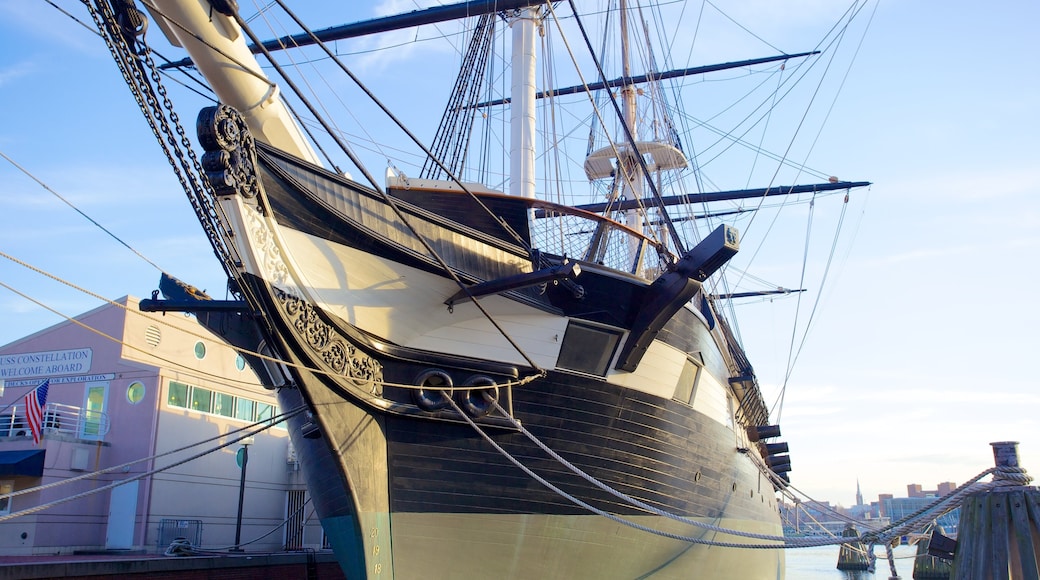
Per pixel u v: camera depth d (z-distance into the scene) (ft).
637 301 44.14
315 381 35.58
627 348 44.24
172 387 77.77
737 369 67.31
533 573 41.78
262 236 32.83
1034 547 31.58
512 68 60.08
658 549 47.24
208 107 30.91
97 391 77.71
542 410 42.37
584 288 42.96
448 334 40.47
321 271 35.73
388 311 38.37
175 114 29.60
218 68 32.32
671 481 48.49
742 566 61.26
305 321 34.68
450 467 39.78
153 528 72.54
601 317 43.42
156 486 73.51
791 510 97.40
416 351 39.34
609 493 44.47
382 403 38.01
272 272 33.27
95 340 79.20
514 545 41.11
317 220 35.35
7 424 74.43
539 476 41.93
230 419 84.17
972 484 33.53
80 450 71.97
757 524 67.00
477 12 64.90
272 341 34.65
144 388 76.18
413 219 39.11
